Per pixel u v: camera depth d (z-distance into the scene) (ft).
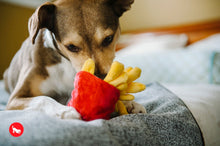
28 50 3.48
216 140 2.32
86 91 1.84
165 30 10.16
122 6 3.17
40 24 2.71
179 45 8.96
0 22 7.95
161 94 2.96
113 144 1.37
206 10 9.27
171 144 1.79
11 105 2.74
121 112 2.25
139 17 11.00
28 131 1.42
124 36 11.33
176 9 9.95
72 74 3.21
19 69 3.84
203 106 2.63
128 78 2.01
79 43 2.66
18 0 8.38
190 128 2.00
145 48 9.03
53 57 3.11
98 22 2.69
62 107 2.17
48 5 2.73
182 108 2.33
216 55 5.25
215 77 4.97
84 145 1.30
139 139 1.59
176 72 5.48
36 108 2.38
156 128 1.84
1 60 8.08
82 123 1.56
